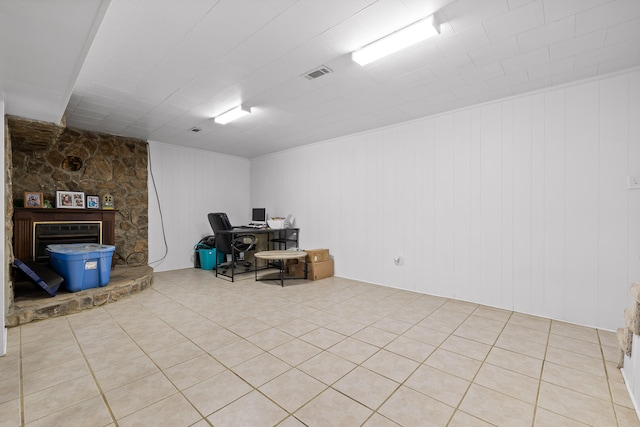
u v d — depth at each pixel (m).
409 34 2.01
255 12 1.85
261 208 6.09
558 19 1.91
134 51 2.29
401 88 2.99
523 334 2.56
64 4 1.30
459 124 3.55
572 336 2.52
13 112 2.69
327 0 1.74
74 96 3.15
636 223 2.55
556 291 2.92
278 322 2.83
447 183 3.65
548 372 1.96
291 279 4.65
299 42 2.18
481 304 3.39
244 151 5.98
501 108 3.24
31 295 3.12
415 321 2.86
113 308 3.23
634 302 1.64
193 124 4.17
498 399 1.67
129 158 4.87
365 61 2.32
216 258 4.97
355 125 4.23
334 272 4.95
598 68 2.56
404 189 4.06
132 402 1.63
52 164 4.13
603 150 2.69
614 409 1.59
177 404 1.62
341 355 2.18
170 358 2.12
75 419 1.49
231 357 2.14
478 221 3.41
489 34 2.08
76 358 2.12
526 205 3.09
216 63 2.49
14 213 3.70
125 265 4.77
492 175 3.30
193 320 2.88
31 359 2.10
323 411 1.57
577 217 2.81
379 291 3.96
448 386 1.80
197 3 1.76
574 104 2.82
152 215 5.12
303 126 4.29
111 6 1.78
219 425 1.46
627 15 1.86
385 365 2.04
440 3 1.77
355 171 4.65
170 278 4.70
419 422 1.49
